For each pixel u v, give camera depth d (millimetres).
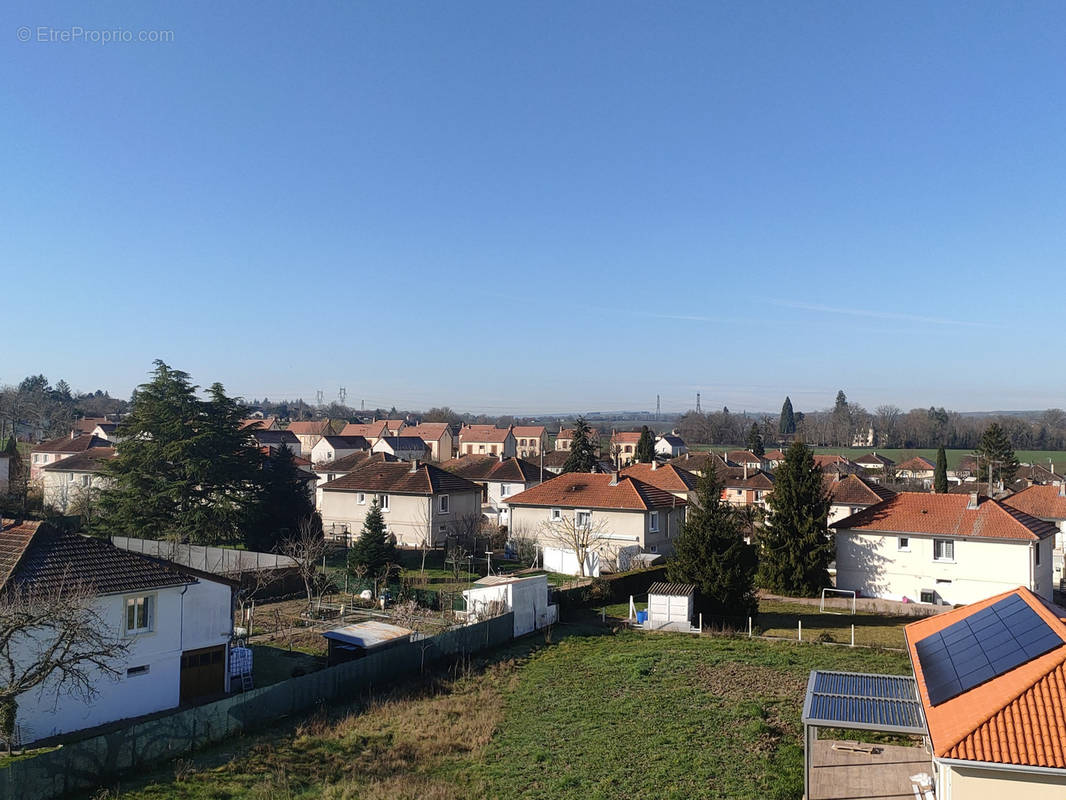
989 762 12500
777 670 26844
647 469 66500
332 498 58812
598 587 39438
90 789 17562
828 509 43344
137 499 48594
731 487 85125
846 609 39812
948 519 41125
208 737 20344
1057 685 13453
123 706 22562
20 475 73000
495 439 138375
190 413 49875
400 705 23609
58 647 19484
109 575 22734
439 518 55594
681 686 25016
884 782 17172
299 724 21938
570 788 17547
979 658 16031
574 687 25266
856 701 17031
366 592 38125
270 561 43062
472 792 17531
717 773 18125
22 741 20344
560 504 50375
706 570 35000
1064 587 47125
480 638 30141
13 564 21703
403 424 155875
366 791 17562
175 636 23984
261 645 30609
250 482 52781
